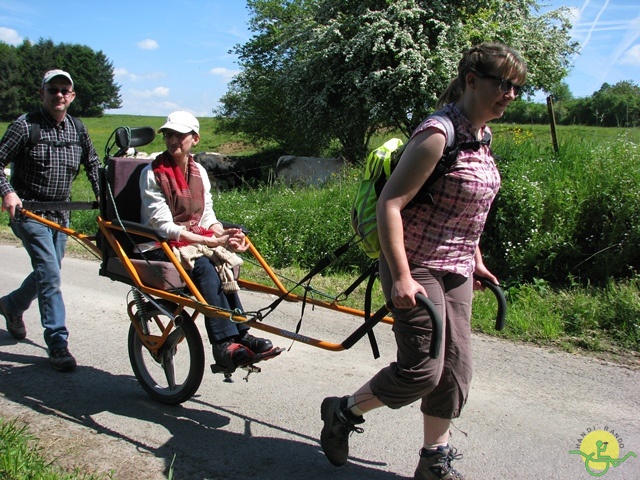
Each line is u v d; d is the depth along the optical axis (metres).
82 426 3.67
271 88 18.16
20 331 5.19
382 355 4.92
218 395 4.16
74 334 5.39
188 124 3.84
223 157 15.77
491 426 3.68
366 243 2.89
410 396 2.78
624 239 6.18
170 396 3.95
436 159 2.56
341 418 3.08
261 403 4.04
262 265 3.88
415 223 2.73
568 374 4.47
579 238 6.55
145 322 4.03
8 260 8.69
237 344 3.56
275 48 18.39
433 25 13.28
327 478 3.14
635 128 8.86
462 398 2.86
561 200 6.52
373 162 2.84
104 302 6.40
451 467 2.93
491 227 6.77
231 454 3.38
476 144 2.64
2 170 4.43
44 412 3.86
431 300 2.71
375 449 3.44
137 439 3.53
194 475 3.15
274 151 20.31
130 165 4.07
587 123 12.23
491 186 2.69
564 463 3.27
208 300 3.62
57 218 4.75
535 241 6.41
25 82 70.62
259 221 8.45
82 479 3.01
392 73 12.90
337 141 17.44
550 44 13.90
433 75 12.87
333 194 9.08
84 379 4.41
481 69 2.56
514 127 12.40
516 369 4.56
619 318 5.31
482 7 13.55
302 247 7.86
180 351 5.00
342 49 13.79
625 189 6.39
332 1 14.58
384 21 12.88
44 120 4.64
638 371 4.54
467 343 2.85
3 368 4.57
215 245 3.62
